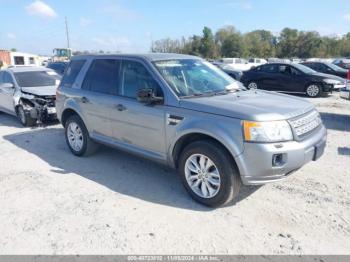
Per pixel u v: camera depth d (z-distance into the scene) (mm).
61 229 3273
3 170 4977
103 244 3012
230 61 33844
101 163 5203
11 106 8617
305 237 3068
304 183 4223
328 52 76750
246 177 3309
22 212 3641
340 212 3488
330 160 5074
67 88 5480
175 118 3760
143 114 4109
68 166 5098
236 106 3477
